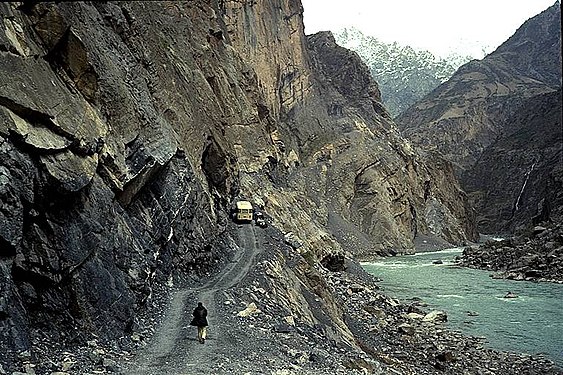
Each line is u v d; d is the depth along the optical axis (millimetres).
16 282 16672
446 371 29859
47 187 17750
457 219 143375
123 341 19406
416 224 127188
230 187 55000
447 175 152750
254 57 106188
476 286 63250
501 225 177625
